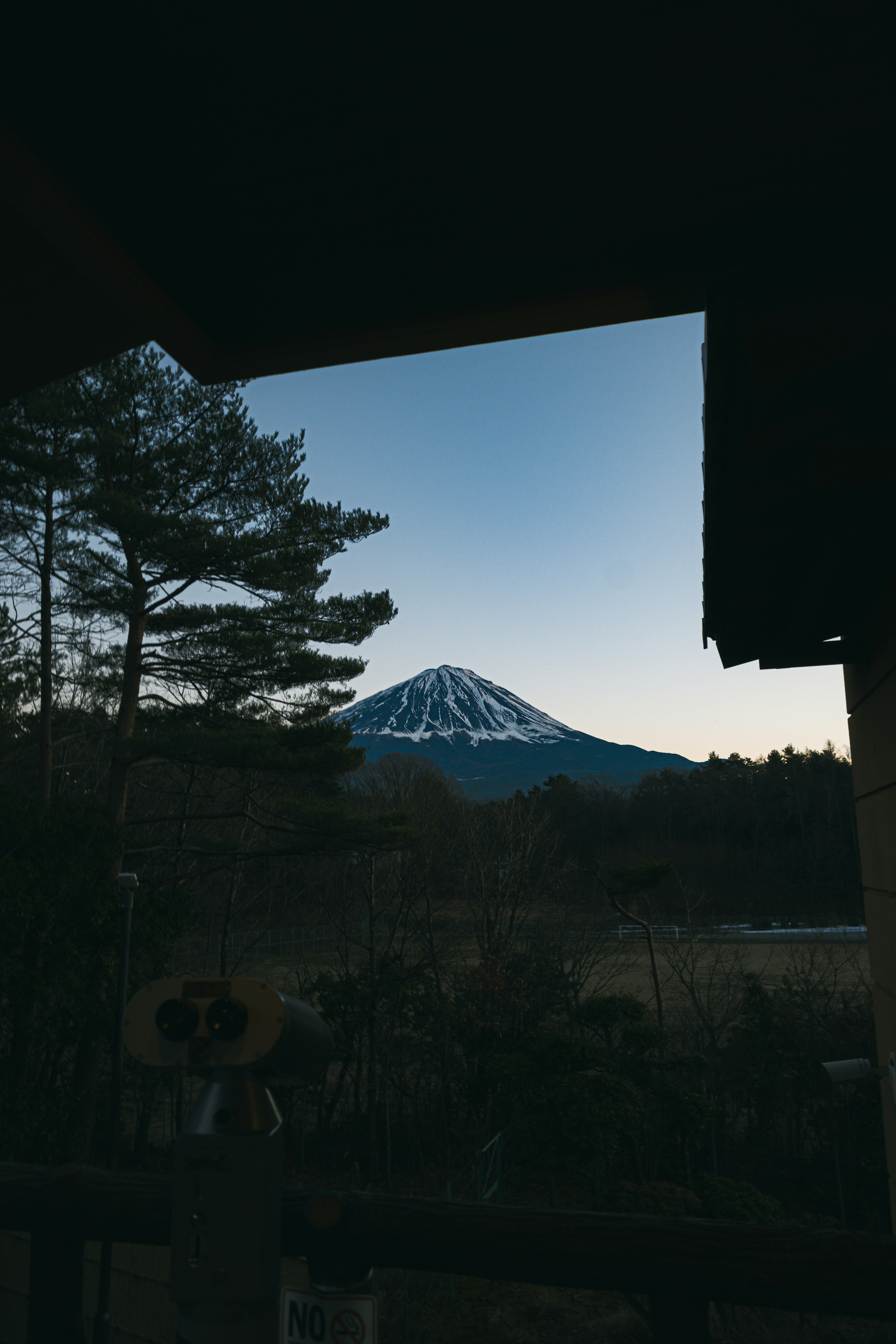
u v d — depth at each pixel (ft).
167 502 57.77
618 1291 5.16
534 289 7.91
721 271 7.31
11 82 6.03
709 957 109.91
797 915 174.09
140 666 57.67
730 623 12.88
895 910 13.06
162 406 57.00
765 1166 59.06
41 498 55.47
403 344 8.36
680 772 232.32
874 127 6.16
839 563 9.60
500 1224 5.24
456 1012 70.18
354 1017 73.10
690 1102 44.11
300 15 5.47
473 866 85.56
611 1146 39.04
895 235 6.53
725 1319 28.04
